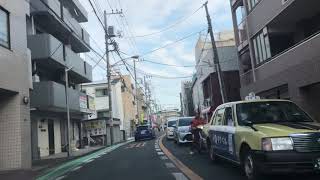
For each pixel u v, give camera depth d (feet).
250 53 95.96
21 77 67.56
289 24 83.25
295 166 33.12
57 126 121.70
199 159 59.16
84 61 132.98
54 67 111.65
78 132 149.28
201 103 209.97
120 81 263.90
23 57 69.00
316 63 63.72
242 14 102.58
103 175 49.47
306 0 68.23
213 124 50.80
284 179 37.04
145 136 156.46
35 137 100.53
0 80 60.75
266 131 35.01
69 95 112.47
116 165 60.34
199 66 202.49
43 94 98.84
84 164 67.87
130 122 299.38
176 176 43.39
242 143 38.09
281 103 42.42
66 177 51.24
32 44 98.27
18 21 68.44
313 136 33.60
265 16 83.61
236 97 157.69
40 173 59.93
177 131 99.50
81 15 137.49
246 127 38.32
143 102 390.63
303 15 77.30
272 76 82.53
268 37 84.64
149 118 372.58
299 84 70.33
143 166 55.77
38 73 107.24
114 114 226.38
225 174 42.65
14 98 66.08
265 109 41.45
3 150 65.31
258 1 87.61
